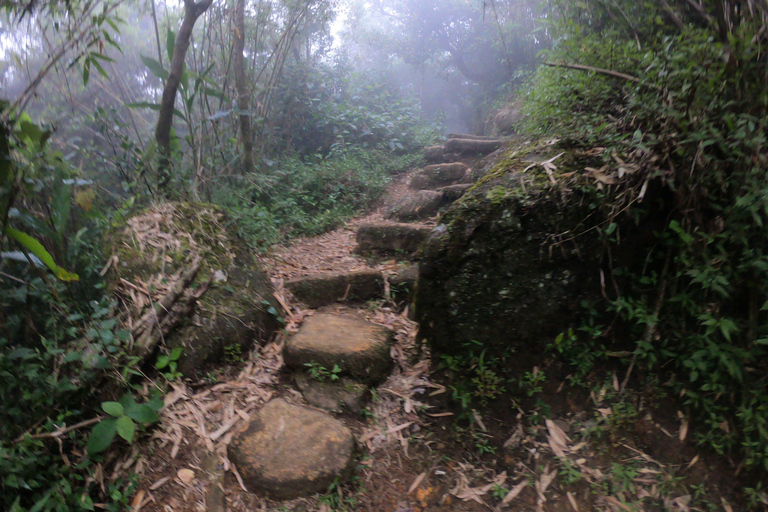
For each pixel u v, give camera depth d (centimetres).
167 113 397
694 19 249
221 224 320
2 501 188
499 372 234
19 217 252
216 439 226
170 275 273
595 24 297
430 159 619
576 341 227
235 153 501
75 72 496
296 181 534
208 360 260
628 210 207
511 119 625
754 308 192
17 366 229
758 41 186
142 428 221
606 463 208
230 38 493
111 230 303
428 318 246
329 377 254
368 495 208
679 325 212
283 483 203
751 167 184
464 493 209
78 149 396
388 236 390
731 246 195
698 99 195
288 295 329
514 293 228
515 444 221
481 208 228
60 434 206
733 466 196
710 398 202
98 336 234
